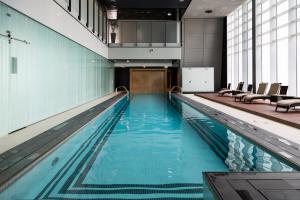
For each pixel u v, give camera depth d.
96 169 4.46
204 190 2.98
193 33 24.00
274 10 14.78
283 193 2.45
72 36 11.75
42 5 8.39
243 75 19.42
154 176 4.15
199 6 19.94
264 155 5.12
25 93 7.24
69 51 11.37
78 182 3.88
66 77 10.92
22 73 7.09
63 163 4.77
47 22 8.80
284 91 11.38
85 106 12.59
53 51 9.45
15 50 6.73
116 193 3.48
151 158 5.16
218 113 10.16
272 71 15.00
